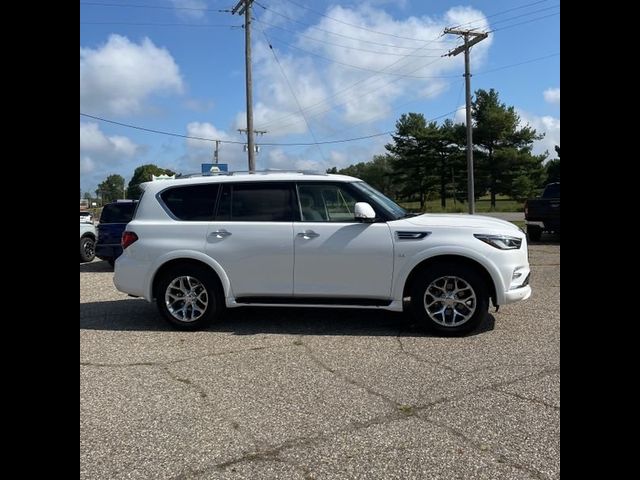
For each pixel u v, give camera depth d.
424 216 6.42
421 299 5.89
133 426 3.73
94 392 4.37
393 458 3.23
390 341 5.73
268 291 6.20
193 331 6.32
